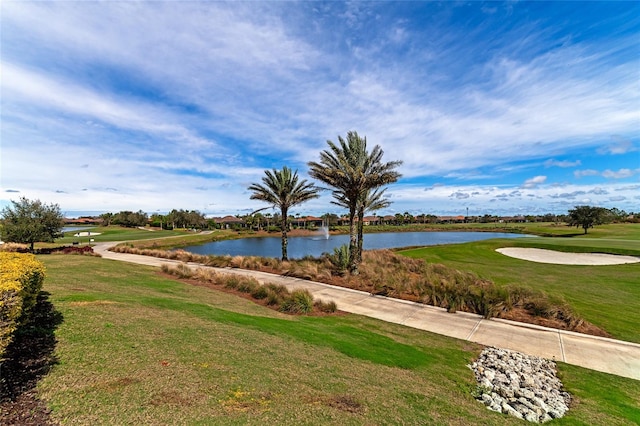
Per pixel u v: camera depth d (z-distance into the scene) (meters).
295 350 5.72
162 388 3.48
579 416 4.65
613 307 10.72
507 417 4.37
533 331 8.99
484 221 146.50
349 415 3.61
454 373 6.02
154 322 5.83
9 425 2.58
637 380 6.21
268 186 22.19
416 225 121.56
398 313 10.55
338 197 17.81
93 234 57.47
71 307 6.14
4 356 3.78
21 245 25.41
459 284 12.48
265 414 3.30
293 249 43.91
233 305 9.73
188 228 97.38
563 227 73.19
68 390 3.21
